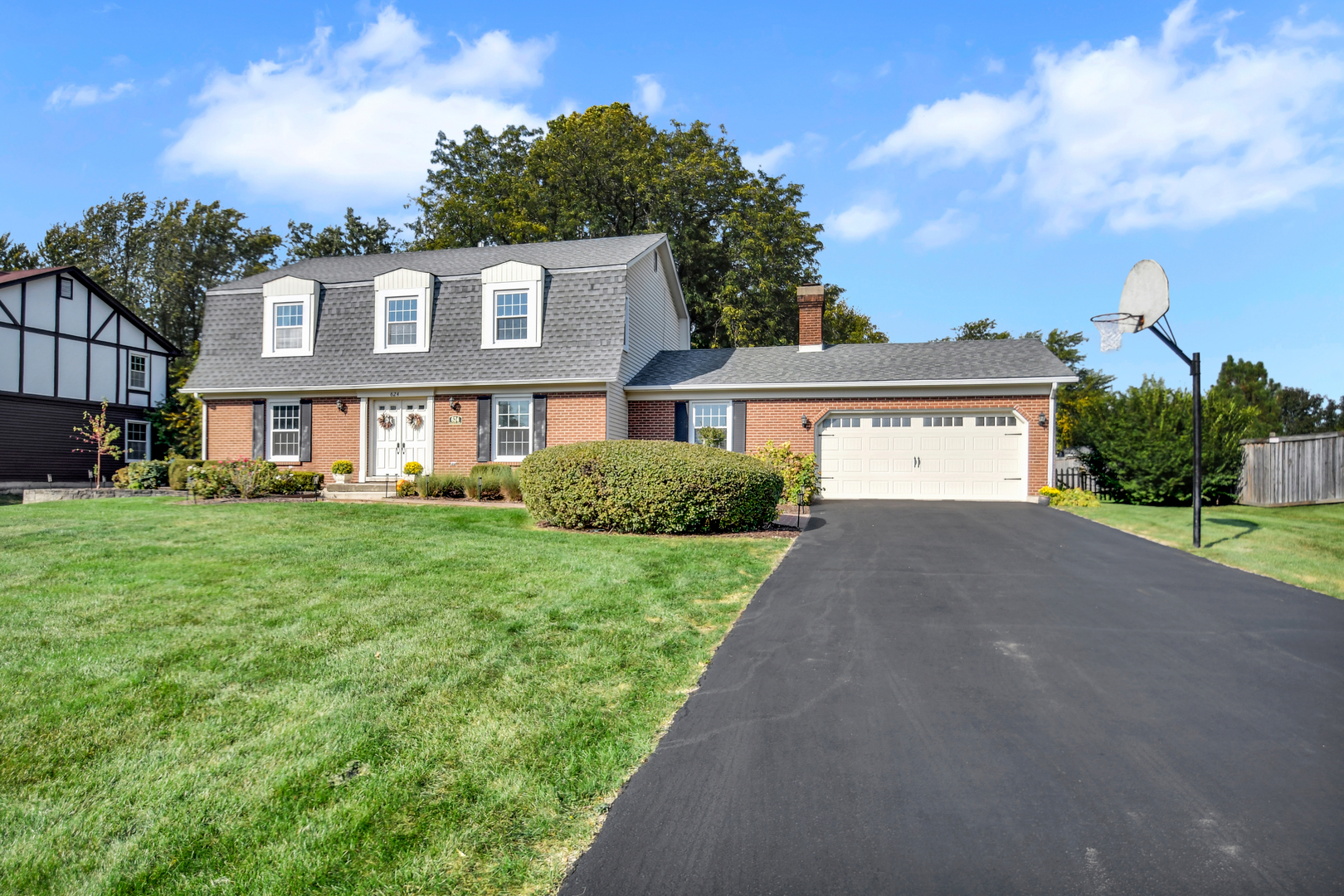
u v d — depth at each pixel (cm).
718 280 3319
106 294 2625
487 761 384
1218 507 1591
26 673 489
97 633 569
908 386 1677
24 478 2350
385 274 1856
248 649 543
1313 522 1292
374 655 535
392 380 1794
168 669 502
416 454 1816
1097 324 1188
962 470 1677
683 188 3181
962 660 545
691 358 2031
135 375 2767
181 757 386
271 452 1883
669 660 541
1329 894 275
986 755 393
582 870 296
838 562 898
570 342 1755
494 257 2011
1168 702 464
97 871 297
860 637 600
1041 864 295
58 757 384
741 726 431
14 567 772
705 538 1069
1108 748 400
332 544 923
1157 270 1089
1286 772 372
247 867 298
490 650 551
